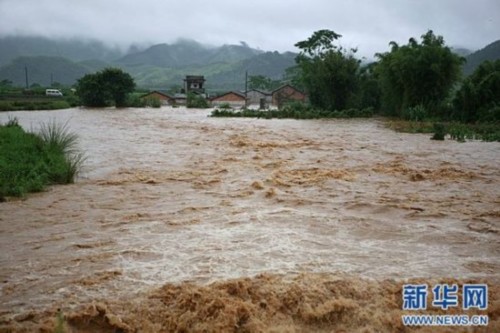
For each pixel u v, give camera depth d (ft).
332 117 116.37
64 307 16.03
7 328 14.67
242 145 57.36
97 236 23.12
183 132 75.05
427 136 70.54
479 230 24.54
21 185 31.94
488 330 15.28
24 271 18.94
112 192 32.37
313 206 28.84
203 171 39.96
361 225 25.14
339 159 47.16
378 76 119.85
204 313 15.78
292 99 185.06
